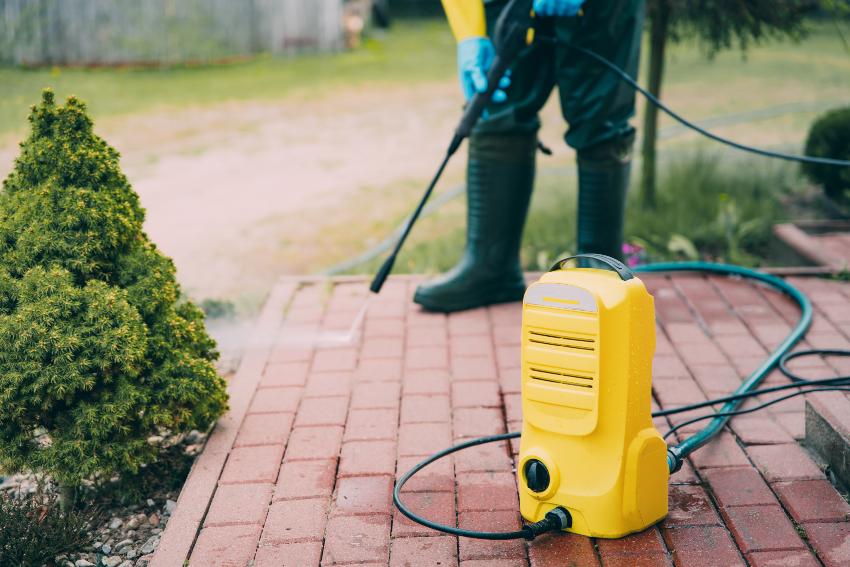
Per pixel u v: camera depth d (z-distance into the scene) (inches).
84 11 483.2
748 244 206.7
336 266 201.9
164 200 258.7
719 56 511.5
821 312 155.4
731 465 108.7
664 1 196.9
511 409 125.5
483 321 157.9
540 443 94.2
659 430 119.0
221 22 524.1
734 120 338.3
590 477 92.1
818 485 103.4
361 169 293.1
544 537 95.2
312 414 125.7
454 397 129.6
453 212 241.1
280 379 137.3
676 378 133.6
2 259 109.6
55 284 105.7
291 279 181.8
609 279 89.2
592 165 151.8
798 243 187.9
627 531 93.4
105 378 104.7
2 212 112.5
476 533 90.7
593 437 91.0
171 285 116.6
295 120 370.9
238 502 104.7
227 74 483.2
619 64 145.6
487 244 161.6
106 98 407.5
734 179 240.7
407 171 289.3
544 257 189.3
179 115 377.7
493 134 155.3
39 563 97.0
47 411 104.4
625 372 88.7
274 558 94.0
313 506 103.3
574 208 225.9
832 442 105.7
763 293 165.8
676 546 93.0
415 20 739.4
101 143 116.6
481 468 110.3
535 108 155.5
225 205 253.4
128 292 112.8
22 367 101.3
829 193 223.5
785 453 110.9
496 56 134.2
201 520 101.2
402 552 94.0
